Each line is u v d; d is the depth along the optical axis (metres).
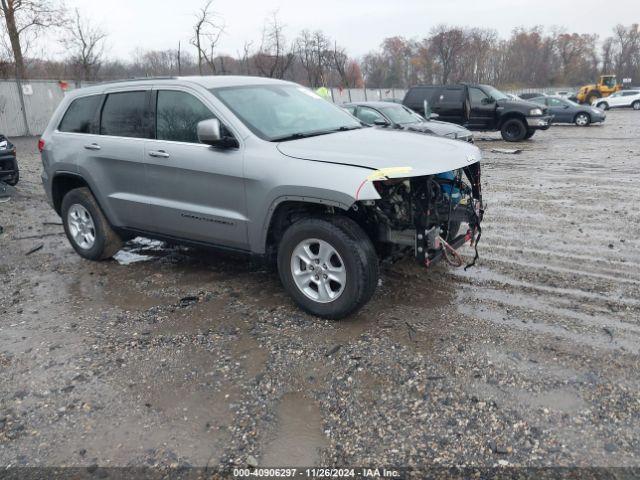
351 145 4.28
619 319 4.16
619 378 3.37
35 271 5.71
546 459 2.73
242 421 3.11
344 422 3.06
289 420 3.10
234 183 4.45
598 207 7.76
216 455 2.85
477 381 3.38
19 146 19.53
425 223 4.03
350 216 4.22
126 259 6.01
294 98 5.27
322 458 2.80
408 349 3.78
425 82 58.50
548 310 4.35
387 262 4.60
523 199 8.44
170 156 4.84
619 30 95.25
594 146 15.86
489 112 17.98
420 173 3.77
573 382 3.34
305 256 4.25
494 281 5.00
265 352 3.82
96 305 4.76
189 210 4.83
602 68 96.19
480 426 2.98
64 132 5.92
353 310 4.12
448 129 11.94
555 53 89.38
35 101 24.75
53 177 6.00
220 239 4.75
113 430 3.08
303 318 4.33
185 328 4.24
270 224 4.37
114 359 3.81
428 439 2.90
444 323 4.16
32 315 4.60
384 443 2.89
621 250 5.80
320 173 3.95
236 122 4.53
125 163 5.23
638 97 38.81
